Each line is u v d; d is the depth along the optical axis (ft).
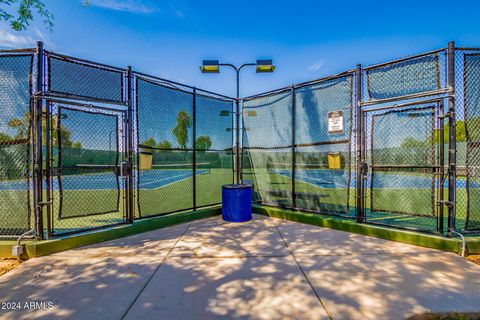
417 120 12.66
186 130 17.46
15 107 11.53
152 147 15.37
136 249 11.68
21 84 11.51
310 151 16.75
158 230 14.76
